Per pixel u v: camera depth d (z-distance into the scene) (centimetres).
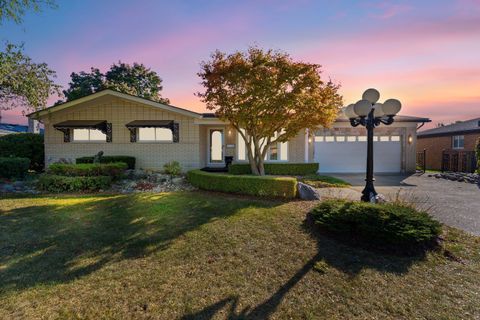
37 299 330
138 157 1467
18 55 1117
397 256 446
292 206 691
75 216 636
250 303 332
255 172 1098
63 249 470
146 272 398
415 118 1692
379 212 491
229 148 1702
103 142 1469
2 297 332
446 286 371
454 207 771
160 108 1439
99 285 363
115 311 313
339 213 508
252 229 548
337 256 448
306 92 958
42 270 400
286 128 1078
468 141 2116
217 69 963
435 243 476
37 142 1568
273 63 925
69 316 302
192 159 1466
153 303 329
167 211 665
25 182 1060
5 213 657
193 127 1464
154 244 489
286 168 1545
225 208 680
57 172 1045
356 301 338
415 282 380
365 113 675
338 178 1398
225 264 424
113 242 498
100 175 1034
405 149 1683
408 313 317
